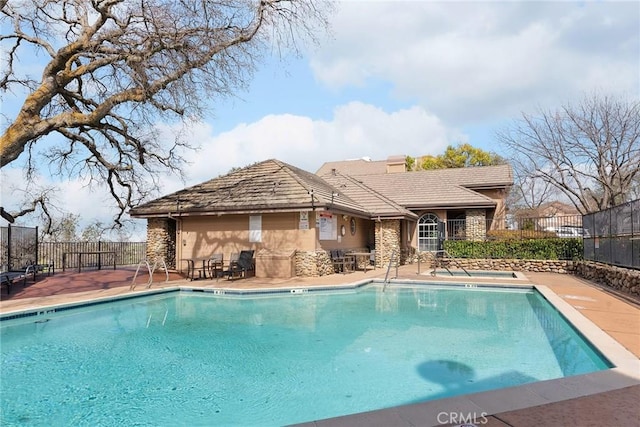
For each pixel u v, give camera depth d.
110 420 4.40
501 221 26.38
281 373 5.85
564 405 3.51
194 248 17.94
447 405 3.52
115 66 12.61
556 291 11.27
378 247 20.98
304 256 16.12
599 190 27.31
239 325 8.94
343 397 4.96
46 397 5.06
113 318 9.76
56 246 20.69
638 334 6.23
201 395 5.09
